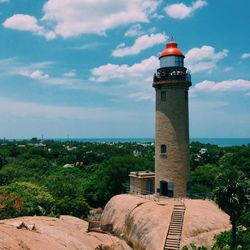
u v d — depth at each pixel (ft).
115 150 557.74
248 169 230.89
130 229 134.82
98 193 269.23
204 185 235.61
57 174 364.58
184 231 119.96
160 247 114.42
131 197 157.48
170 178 160.35
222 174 110.83
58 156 571.69
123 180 268.21
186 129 163.73
